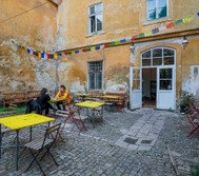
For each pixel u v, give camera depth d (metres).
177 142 5.11
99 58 11.48
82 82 12.38
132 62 10.20
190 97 8.40
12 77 10.34
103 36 11.32
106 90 11.20
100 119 7.47
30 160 3.96
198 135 5.64
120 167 3.76
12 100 9.80
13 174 3.43
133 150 4.59
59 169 3.64
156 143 5.05
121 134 5.78
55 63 13.45
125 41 10.27
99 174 3.49
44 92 7.61
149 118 7.82
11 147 4.62
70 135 5.61
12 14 10.34
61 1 13.44
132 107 9.65
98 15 11.66
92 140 5.22
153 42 9.54
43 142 3.54
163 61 9.31
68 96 8.59
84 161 3.98
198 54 8.32
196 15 8.31
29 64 11.40
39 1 12.14
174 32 8.84
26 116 4.52
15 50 10.52
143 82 14.05
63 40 13.31
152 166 3.82
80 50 12.40
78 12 12.50
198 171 3.41
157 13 9.43
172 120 7.46
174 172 3.58
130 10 10.27
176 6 8.84
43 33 12.52
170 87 9.16
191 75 8.51
